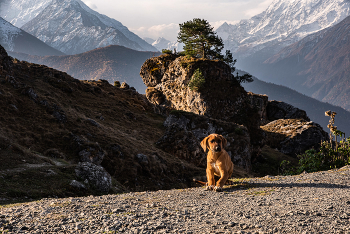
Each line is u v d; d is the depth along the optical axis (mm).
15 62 53531
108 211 4598
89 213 4480
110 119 46125
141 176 25438
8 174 12148
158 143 36562
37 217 4289
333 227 3395
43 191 11430
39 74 52406
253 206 4832
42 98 33000
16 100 29594
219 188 6500
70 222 3951
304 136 68688
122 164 25422
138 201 5668
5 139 16594
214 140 6625
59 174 13570
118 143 29734
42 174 12984
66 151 23500
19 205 5855
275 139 71688
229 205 4973
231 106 71438
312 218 3855
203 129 47906
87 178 14250
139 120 51250
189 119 49000
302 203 4887
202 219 4047
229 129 50156
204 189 7023
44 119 28641
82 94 52688
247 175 34094
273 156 63781
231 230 3461
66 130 27234
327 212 4141
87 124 32000
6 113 26609
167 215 4320
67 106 42750
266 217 3980
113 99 57750
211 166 6895
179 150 35406
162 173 27312
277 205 4809
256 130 66375
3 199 9680
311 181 7684
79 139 24938
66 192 12258
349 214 4004
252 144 60812
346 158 14539
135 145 31859
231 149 46656
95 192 13750
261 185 7328
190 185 28406
